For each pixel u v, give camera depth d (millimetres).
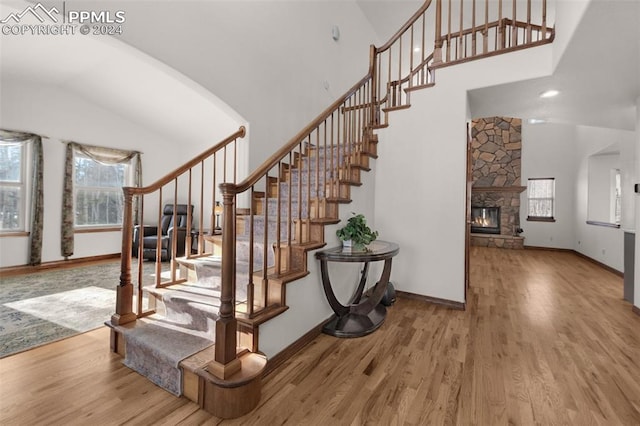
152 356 1828
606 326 2729
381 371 1963
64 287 3697
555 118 4125
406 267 3480
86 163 5391
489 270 5148
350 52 5367
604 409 1608
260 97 3660
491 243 7891
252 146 3576
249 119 3525
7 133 4375
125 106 5375
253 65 3555
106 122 5539
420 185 3389
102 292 3498
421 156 3383
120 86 4738
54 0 2025
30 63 4043
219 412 1538
